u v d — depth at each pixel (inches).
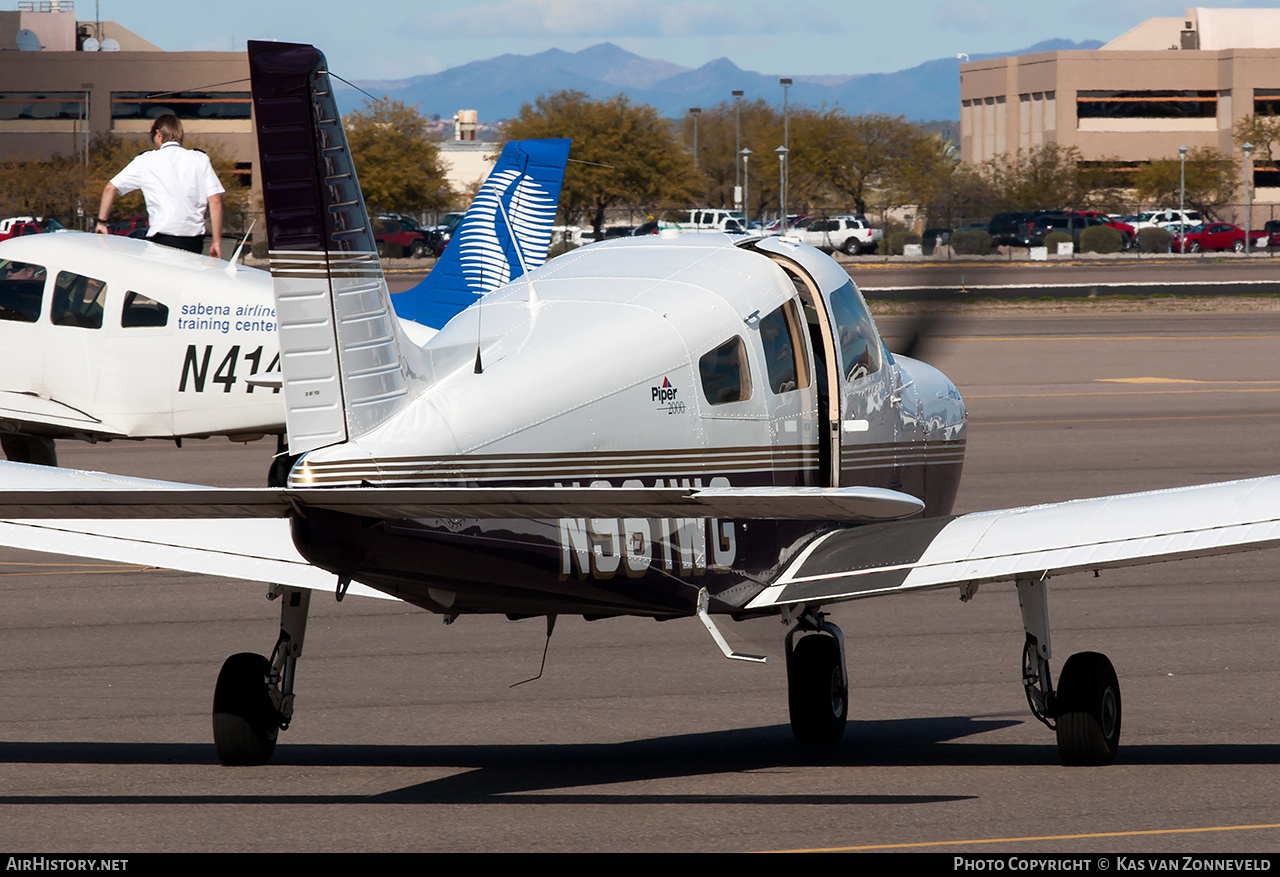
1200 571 1758.1
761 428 1006.4
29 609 1581.0
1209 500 913.5
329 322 816.9
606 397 917.2
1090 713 966.4
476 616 1549.0
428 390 864.3
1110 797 901.2
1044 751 1042.1
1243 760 996.6
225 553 952.3
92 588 1695.4
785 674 1305.4
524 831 827.4
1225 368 4343.0
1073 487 2358.5
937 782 945.5
